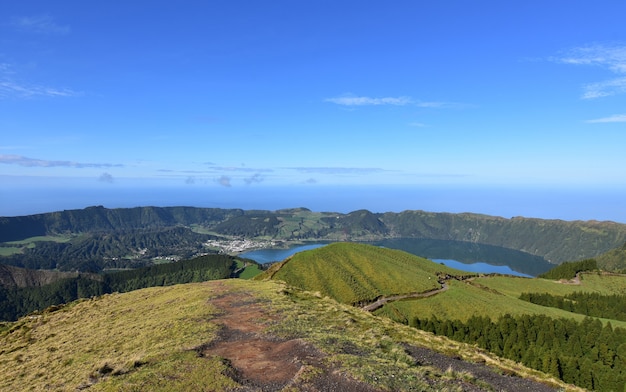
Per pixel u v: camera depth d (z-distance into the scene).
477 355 32.72
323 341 26.56
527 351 70.38
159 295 53.09
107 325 39.44
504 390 23.56
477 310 101.56
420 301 104.75
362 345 26.97
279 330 29.88
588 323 86.38
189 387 18.77
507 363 33.47
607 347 73.44
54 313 53.16
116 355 27.20
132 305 48.88
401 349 27.50
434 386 20.28
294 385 18.61
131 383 19.34
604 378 62.66
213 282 62.28
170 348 25.61
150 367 21.94
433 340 35.91
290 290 52.94
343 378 19.52
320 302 46.03
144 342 29.03
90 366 25.48
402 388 19.03
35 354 33.94
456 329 83.75
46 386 23.47
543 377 29.91
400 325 42.44
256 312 37.00
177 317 35.75
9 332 46.81
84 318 46.34
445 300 106.75
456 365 27.73
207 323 32.47
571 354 74.81
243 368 21.83
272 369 21.55
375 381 19.30
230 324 32.44
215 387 18.78
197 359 22.72
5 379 27.61
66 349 32.69
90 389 19.38
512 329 83.06
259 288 52.47
